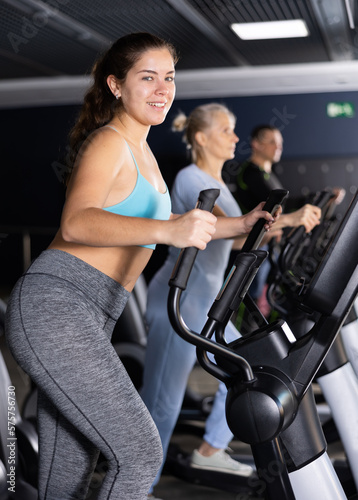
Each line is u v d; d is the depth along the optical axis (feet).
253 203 13.23
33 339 4.67
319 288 4.68
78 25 18.54
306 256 9.27
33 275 4.88
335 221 10.38
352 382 6.51
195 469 9.16
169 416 8.20
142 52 5.16
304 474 4.79
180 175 8.61
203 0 16.30
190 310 8.05
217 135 8.71
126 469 4.74
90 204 4.60
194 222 4.20
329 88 26.63
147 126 5.37
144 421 4.78
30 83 27.50
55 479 5.31
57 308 4.73
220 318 4.54
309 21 18.51
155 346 8.14
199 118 8.77
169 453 9.62
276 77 25.45
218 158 8.85
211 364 4.78
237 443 10.88
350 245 4.64
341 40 20.84
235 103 27.66
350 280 4.65
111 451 4.75
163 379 8.11
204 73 25.67
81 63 23.91
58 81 27.22
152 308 8.17
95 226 4.41
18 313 4.75
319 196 8.02
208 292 8.07
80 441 5.28
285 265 7.42
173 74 5.32
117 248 5.06
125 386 4.77
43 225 31.63
